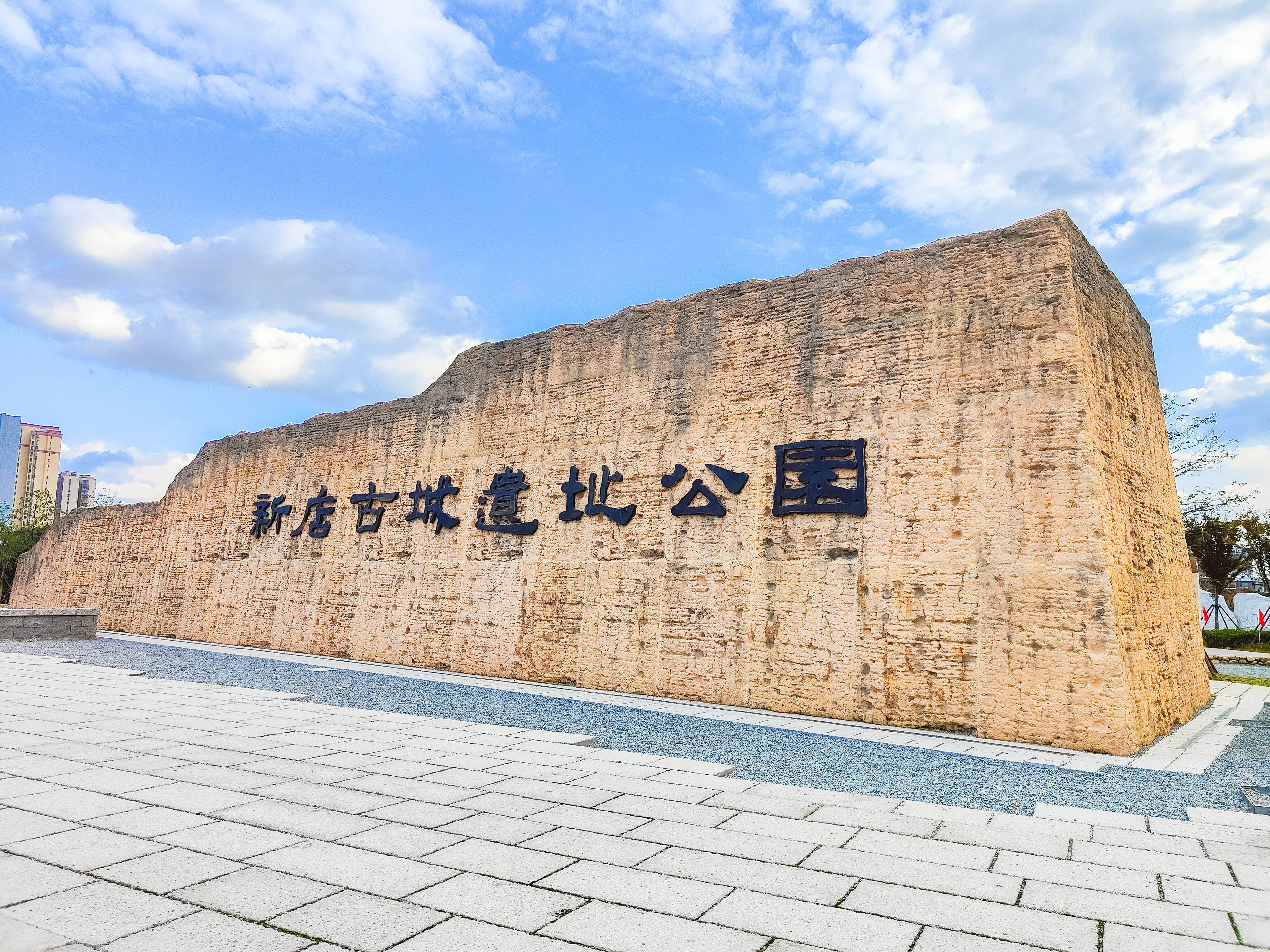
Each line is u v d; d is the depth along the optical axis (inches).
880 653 423.5
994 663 386.0
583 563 576.7
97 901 150.9
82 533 1214.3
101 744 298.0
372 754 295.0
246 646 862.5
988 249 427.2
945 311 435.8
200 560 968.9
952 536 412.2
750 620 477.7
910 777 293.7
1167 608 460.4
